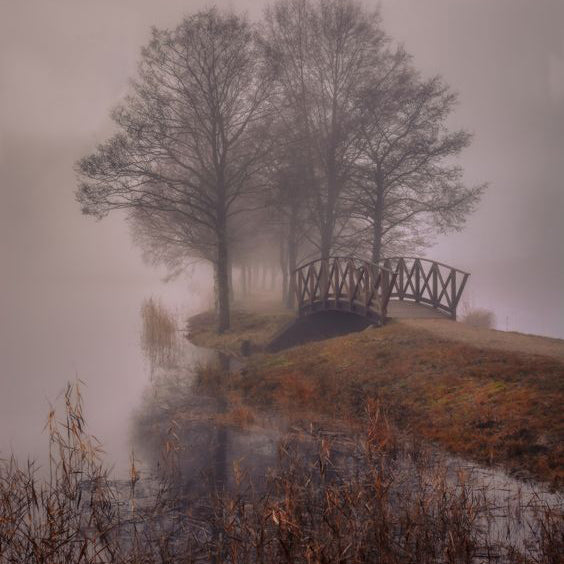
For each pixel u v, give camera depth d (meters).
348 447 8.58
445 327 14.51
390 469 7.34
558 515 5.79
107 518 6.29
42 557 5.09
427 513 5.76
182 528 6.04
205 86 21.02
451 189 20.64
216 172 21.27
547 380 9.30
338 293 17.44
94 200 18.95
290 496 5.62
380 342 13.75
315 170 22.73
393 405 10.20
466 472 7.32
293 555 4.87
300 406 11.27
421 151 19.67
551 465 7.22
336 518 5.41
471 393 9.71
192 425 10.45
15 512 5.91
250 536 5.44
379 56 21.91
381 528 5.13
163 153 20.39
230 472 7.82
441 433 8.74
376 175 20.70
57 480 7.07
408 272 18.89
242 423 10.41
